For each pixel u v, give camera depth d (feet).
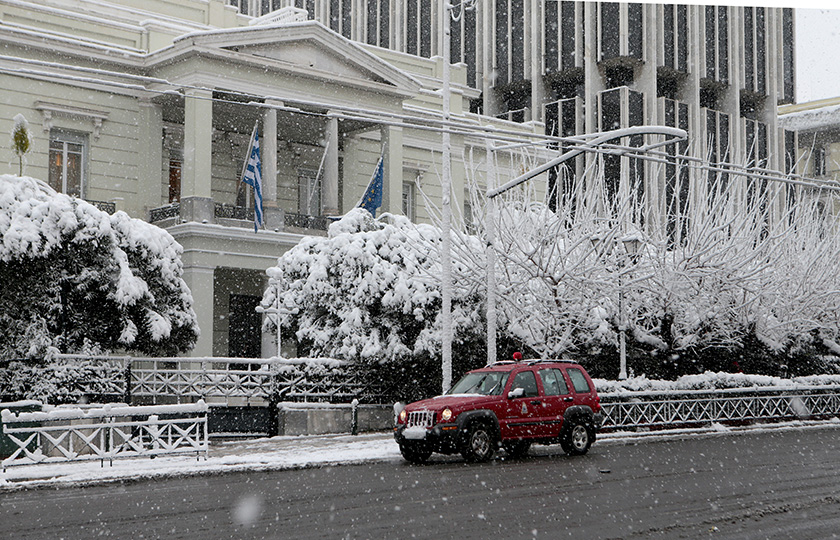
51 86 113.29
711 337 94.43
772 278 96.22
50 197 77.61
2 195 74.84
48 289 76.64
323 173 130.52
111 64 117.29
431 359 86.33
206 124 113.80
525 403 60.39
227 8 138.62
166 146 124.36
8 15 112.37
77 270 77.51
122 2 127.44
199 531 33.71
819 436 76.74
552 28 228.43
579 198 88.58
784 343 101.55
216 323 125.70
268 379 80.79
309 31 121.49
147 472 51.42
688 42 229.66
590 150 64.69
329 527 34.35
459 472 52.39
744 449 65.57
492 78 240.32
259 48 118.42
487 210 74.18
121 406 60.23
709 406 86.69
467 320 85.66
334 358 86.02
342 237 88.12
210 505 40.29
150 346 82.89
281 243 119.24
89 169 115.96
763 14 251.19
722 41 238.89
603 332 86.94
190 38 112.16
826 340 109.60
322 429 79.77
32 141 88.53
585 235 81.76
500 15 241.55
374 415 83.25
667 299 88.58
